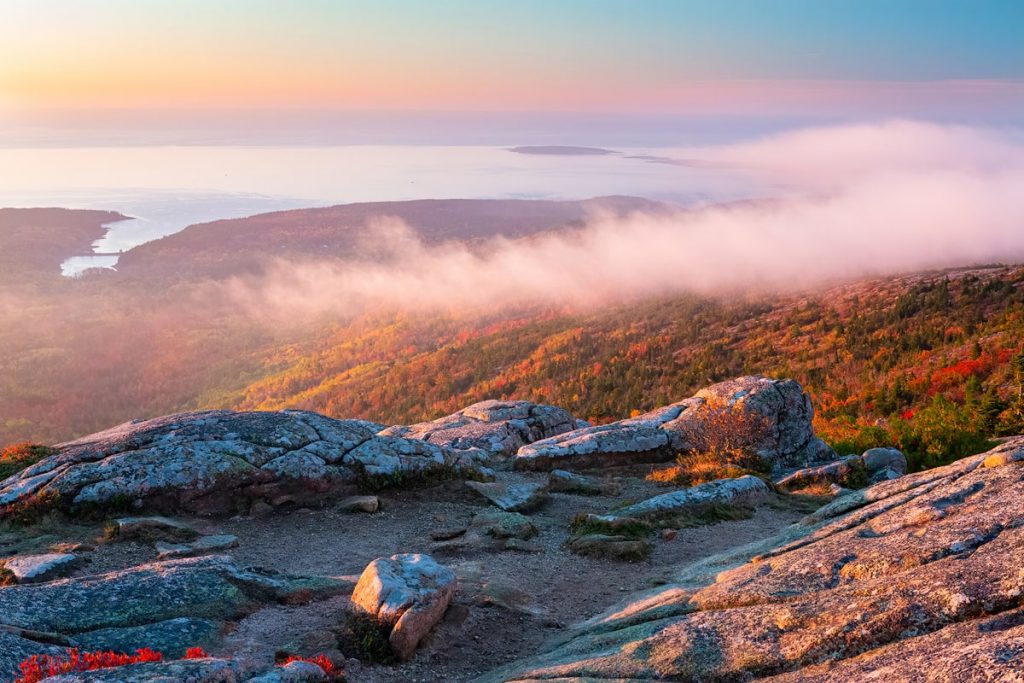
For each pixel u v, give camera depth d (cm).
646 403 14300
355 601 1072
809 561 930
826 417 9356
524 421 2778
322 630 1034
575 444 2339
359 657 979
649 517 1653
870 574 841
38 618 980
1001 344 10394
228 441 1809
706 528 1627
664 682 731
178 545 1449
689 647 784
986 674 521
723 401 2508
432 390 19850
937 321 15162
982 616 656
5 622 950
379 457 1895
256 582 1151
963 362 10000
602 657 831
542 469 2267
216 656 936
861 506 1215
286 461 1775
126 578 1093
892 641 678
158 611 1038
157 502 1622
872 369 13012
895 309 16850
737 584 949
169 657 920
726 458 2314
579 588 1305
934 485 1115
